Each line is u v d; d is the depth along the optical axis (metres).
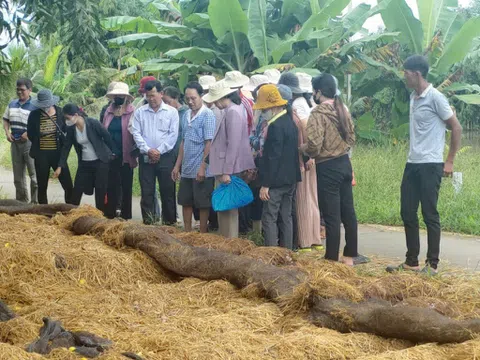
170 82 20.59
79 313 5.58
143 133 10.52
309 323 5.46
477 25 18.31
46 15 11.81
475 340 4.87
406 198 7.79
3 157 22.47
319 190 7.96
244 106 9.65
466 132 23.75
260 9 18.42
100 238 8.03
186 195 9.88
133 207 13.45
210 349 4.78
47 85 25.64
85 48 11.82
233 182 8.72
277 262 6.97
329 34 18.05
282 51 18.17
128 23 19.70
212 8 17.78
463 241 9.72
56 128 11.61
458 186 11.72
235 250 7.35
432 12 19.19
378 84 20.00
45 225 8.66
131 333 5.13
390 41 18.91
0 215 9.35
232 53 19.42
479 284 6.49
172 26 19.17
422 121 7.63
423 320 5.05
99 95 27.80
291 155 8.31
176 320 5.41
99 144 10.97
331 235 7.94
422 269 7.61
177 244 7.18
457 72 19.56
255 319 5.52
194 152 9.73
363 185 12.98
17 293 6.31
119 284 6.80
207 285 6.38
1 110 15.18
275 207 8.31
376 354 4.89
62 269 6.83
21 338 4.98
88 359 4.47
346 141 7.93
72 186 11.72
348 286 5.70
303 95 9.66
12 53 26.19
